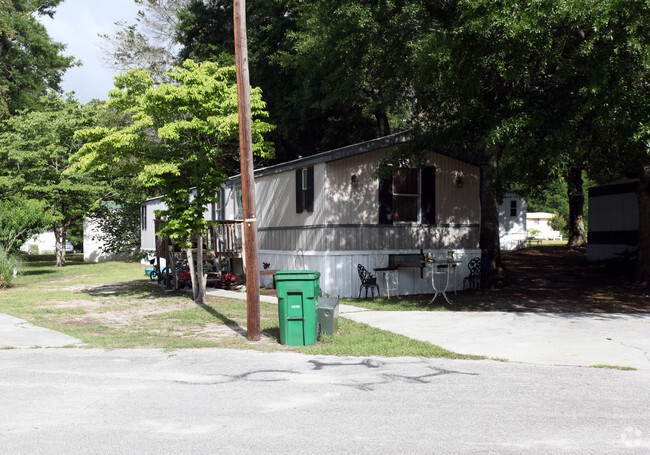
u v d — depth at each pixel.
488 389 5.82
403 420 4.80
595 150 11.00
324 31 14.27
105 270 25.56
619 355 7.28
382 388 5.88
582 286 14.88
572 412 5.01
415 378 6.31
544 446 4.16
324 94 23.22
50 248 55.59
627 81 9.16
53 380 6.29
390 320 10.36
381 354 7.57
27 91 36.25
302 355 7.61
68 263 32.94
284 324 8.25
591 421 4.75
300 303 8.22
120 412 5.07
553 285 15.33
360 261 14.26
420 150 13.55
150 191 32.03
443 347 7.92
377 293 14.38
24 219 20.58
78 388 5.94
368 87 19.36
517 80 10.43
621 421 4.75
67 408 5.20
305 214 14.98
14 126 25.95
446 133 12.87
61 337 9.02
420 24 12.73
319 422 4.75
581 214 28.47
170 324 10.40
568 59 9.84
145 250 27.94
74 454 4.05
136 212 33.50
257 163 29.00
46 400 5.48
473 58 10.38
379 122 25.09
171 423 4.75
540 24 9.12
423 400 5.41
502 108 11.03
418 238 15.12
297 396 5.59
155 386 6.01
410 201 15.19
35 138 25.89
